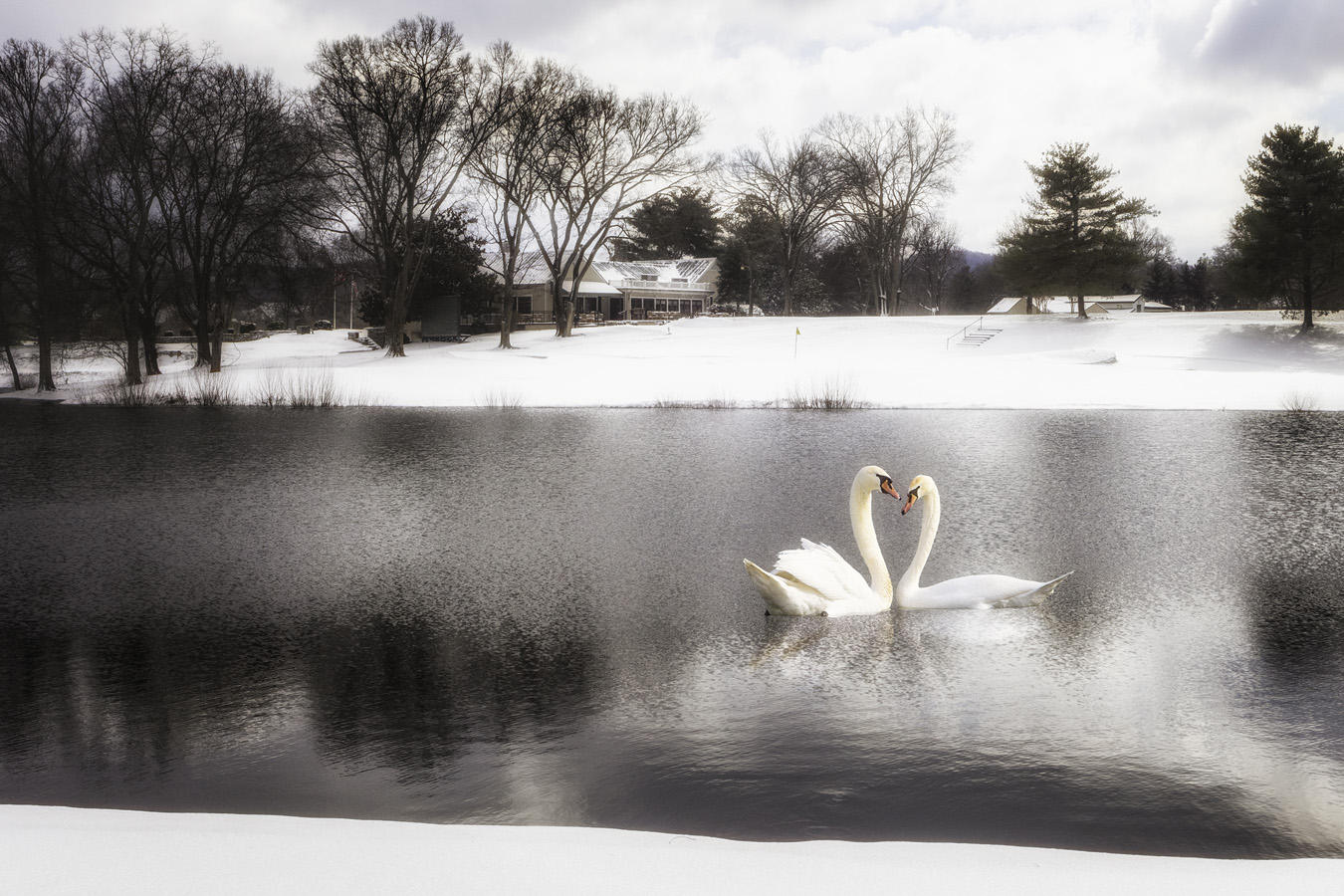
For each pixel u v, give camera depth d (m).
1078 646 10.05
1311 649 9.95
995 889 3.75
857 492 11.22
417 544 16.17
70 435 33.28
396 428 34.53
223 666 9.95
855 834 6.03
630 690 8.90
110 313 57.12
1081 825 6.16
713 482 22.19
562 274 80.00
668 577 13.54
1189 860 4.19
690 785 6.80
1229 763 7.14
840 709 8.30
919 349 67.50
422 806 6.57
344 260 68.75
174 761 7.50
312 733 8.05
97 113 51.78
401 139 64.38
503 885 3.74
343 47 60.97
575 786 6.83
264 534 17.19
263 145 55.50
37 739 8.00
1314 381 44.91
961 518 17.75
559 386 48.59
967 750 7.39
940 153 88.12
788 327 80.69
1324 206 64.12
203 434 33.31
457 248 83.75
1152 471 22.92
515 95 67.81
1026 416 35.84
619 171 75.62
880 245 93.69
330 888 3.70
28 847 4.09
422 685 9.23
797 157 88.94
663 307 111.00
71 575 14.20
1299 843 5.91
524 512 18.92
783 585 10.98
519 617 11.58
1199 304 136.62
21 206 50.25
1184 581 12.98
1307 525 16.88
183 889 3.66
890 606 11.31
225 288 59.59
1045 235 79.00
